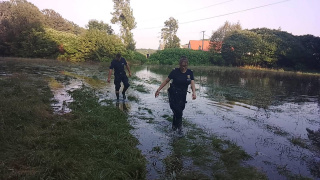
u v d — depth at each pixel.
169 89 5.46
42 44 32.62
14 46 33.31
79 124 4.91
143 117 6.13
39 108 5.77
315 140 4.97
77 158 3.48
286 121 6.38
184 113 6.71
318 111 7.76
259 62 35.38
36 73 15.26
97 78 14.16
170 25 52.00
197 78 18.05
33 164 3.23
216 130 5.36
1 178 2.82
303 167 3.73
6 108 5.26
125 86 8.30
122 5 41.81
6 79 10.42
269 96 10.49
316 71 31.75
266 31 37.78
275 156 4.11
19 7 35.56
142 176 3.25
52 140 3.97
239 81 16.72
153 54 38.97
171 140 4.67
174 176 3.29
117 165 3.43
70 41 32.75
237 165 3.66
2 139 3.87
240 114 6.89
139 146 4.34
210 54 38.88
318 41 33.41
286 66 34.53
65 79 12.71
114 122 5.43
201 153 4.06
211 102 8.47
